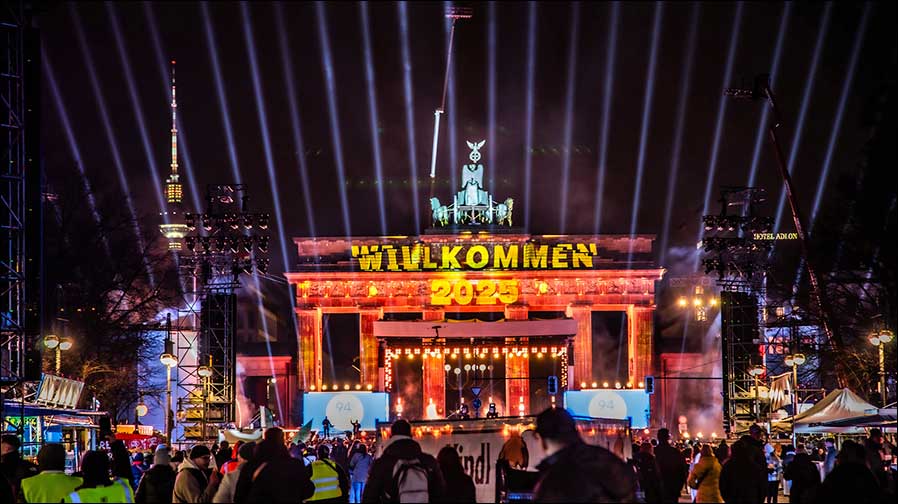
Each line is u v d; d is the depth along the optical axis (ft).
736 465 74.74
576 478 37.68
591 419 77.66
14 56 102.01
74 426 166.81
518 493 68.74
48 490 54.19
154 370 278.46
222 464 92.94
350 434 251.19
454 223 340.59
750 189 240.12
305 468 59.72
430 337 295.28
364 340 332.39
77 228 241.35
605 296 330.95
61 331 220.43
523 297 333.21
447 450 61.00
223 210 231.71
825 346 197.57
